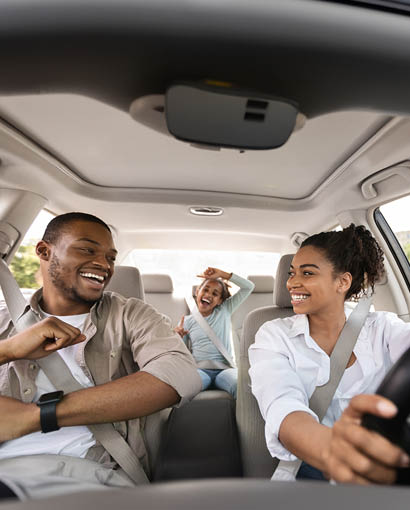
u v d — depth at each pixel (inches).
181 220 94.1
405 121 48.0
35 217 73.4
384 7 16.7
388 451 16.9
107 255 47.9
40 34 14.9
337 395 40.9
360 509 11.8
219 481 13.2
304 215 87.2
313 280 41.9
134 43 15.3
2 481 22.5
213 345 111.1
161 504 11.6
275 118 18.3
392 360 42.4
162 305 129.5
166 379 39.7
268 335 45.1
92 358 43.8
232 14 15.1
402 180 62.2
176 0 14.9
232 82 17.0
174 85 17.0
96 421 35.9
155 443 46.7
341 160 64.1
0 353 34.8
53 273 46.2
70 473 35.0
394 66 16.7
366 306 44.6
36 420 34.3
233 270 136.4
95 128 56.3
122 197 79.8
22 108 50.9
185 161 67.2
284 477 35.4
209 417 59.2
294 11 15.7
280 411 33.7
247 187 78.5
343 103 18.8
